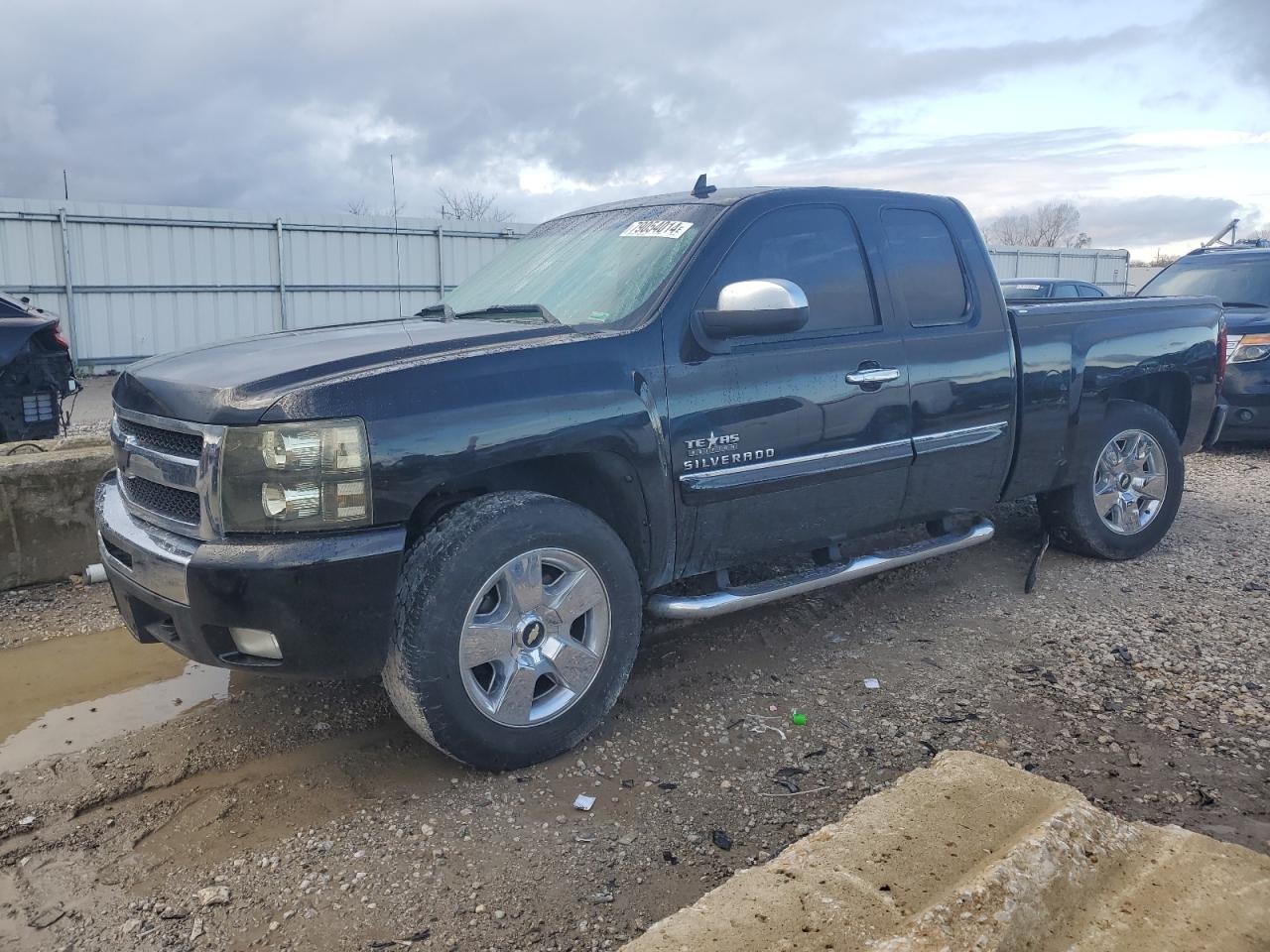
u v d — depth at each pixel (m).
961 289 4.42
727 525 3.67
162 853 2.77
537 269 4.20
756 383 3.64
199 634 2.94
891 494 4.16
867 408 3.96
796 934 1.79
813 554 4.19
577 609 3.25
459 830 2.85
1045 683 3.85
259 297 22.30
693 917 1.86
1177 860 2.01
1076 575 5.18
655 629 4.40
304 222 22.52
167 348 21.27
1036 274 32.59
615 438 3.28
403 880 2.62
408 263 24.17
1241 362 8.56
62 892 2.59
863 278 4.07
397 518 2.92
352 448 2.85
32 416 7.05
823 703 3.69
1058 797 2.18
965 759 2.39
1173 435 5.45
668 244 3.76
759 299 3.38
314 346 3.34
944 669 4.00
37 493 5.01
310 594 2.82
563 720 3.23
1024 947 1.77
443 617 2.96
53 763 3.26
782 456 3.73
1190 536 5.95
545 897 2.54
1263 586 5.00
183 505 3.08
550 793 3.06
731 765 3.24
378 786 3.11
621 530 3.52
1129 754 3.27
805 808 2.97
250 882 2.62
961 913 1.77
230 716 3.63
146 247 20.75
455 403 3.00
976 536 4.56
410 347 3.19
